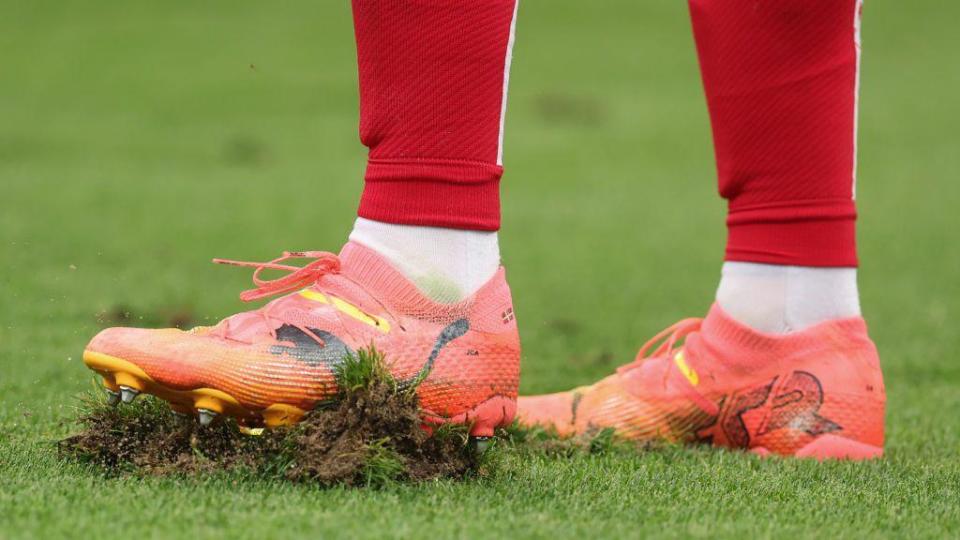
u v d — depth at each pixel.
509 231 26.20
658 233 26.44
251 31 63.75
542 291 19.48
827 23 8.74
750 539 6.12
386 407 7.00
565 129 43.53
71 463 7.23
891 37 68.81
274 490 6.69
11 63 53.91
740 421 9.15
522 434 8.85
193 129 41.31
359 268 7.49
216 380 6.91
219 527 5.91
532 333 15.90
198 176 32.22
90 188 29.14
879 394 9.20
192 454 7.16
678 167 36.81
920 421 11.09
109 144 37.38
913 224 28.27
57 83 50.03
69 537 5.66
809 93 8.84
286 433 7.05
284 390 6.99
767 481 7.68
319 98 48.38
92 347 6.94
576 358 14.17
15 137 37.88
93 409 7.49
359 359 7.06
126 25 63.91
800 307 9.09
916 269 22.73
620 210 29.56
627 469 8.03
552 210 29.34
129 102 46.47
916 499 7.27
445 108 7.31
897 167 37.16
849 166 9.10
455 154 7.38
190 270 19.50
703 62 9.28
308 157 36.59
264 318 7.28
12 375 10.90
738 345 9.15
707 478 7.72
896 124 45.00
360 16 7.38
